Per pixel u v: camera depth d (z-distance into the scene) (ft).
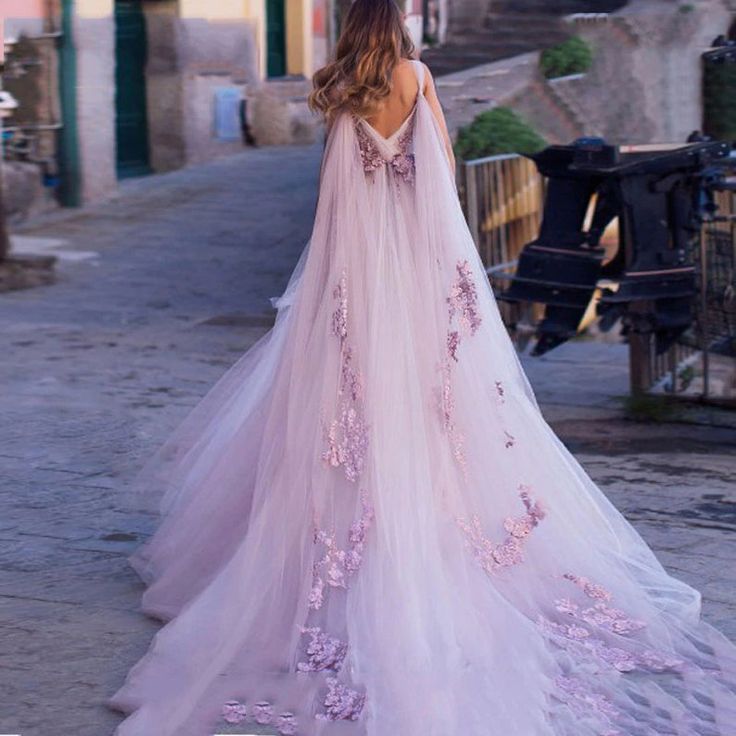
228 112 69.67
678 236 28.07
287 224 54.44
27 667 15.26
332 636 14.89
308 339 15.78
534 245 29.37
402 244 15.79
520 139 42.63
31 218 55.06
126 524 20.74
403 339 15.53
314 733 13.44
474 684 13.88
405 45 15.89
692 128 49.67
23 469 23.89
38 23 55.42
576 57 50.19
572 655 15.06
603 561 16.76
